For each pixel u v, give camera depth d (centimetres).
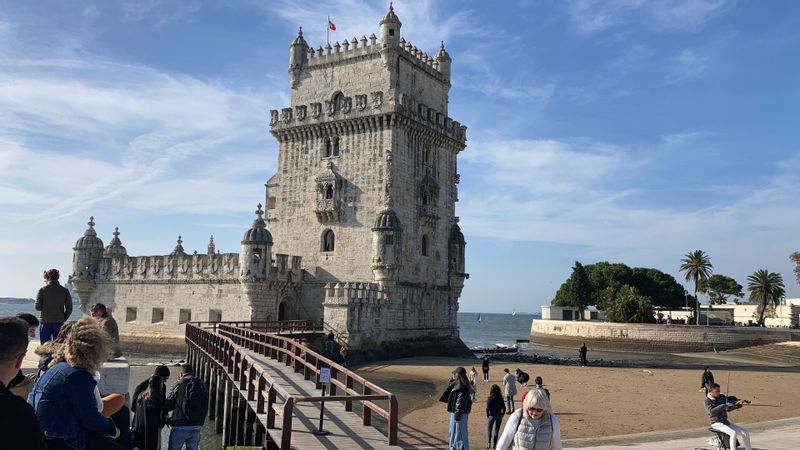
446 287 7138
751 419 3180
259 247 6084
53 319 2080
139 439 1611
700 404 3666
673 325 9450
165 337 6706
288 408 1731
